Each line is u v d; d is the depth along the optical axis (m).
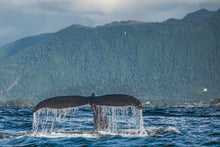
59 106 44.97
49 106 44.94
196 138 51.47
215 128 66.50
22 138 49.56
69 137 49.16
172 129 59.44
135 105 41.75
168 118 101.88
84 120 84.31
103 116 51.22
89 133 51.62
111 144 44.34
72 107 44.69
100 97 44.69
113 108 43.09
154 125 72.50
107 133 51.09
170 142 46.75
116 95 44.16
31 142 46.50
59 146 43.81
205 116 120.88
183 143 46.69
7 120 89.62
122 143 45.03
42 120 87.25
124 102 42.53
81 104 44.81
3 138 50.38
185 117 111.44
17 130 63.91
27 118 98.56
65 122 77.75
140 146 43.62
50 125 70.38
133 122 75.62
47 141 46.81
